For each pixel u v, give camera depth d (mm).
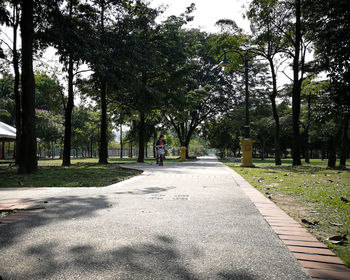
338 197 5375
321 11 16094
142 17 19438
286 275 2090
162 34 22344
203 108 38781
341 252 2559
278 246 2715
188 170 12898
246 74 18781
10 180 9227
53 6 14328
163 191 6324
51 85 20797
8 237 3018
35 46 16969
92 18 17719
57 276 2100
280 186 7094
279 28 18703
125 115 29000
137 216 3936
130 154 59469
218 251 2592
